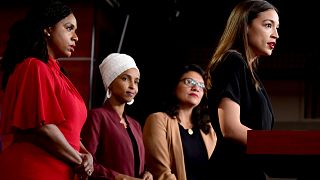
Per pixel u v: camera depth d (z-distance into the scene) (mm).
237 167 1619
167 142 3158
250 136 1438
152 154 3121
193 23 5898
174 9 5633
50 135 1977
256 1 1798
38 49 2109
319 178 1436
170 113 3242
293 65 5969
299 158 1430
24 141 1998
